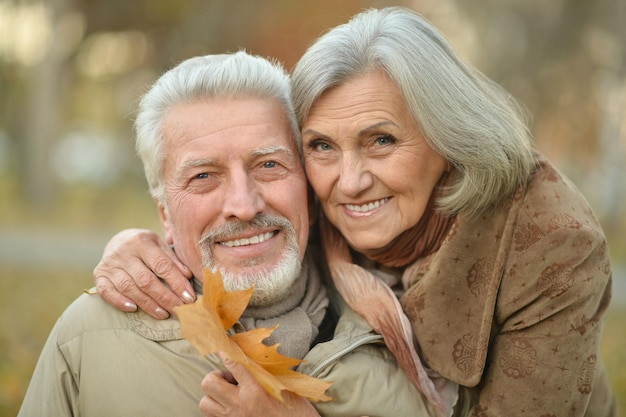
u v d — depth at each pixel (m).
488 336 2.11
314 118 2.15
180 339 2.13
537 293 2.06
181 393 2.09
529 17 12.23
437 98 2.09
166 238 2.35
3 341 4.73
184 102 2.13
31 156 14.68
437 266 2.20
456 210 2.20
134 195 17.00
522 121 2.36
